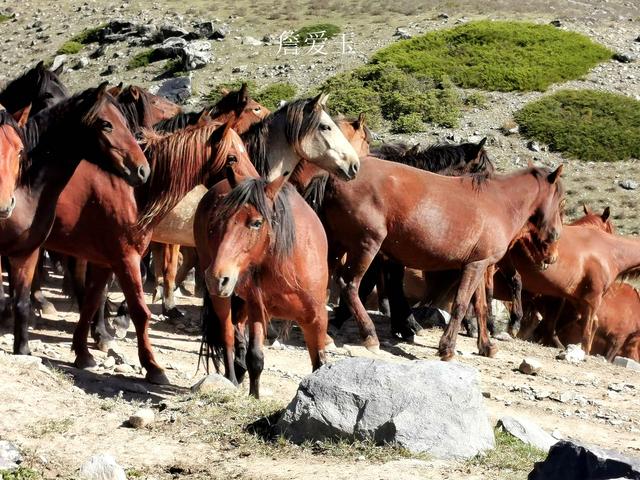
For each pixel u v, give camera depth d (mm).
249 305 10109
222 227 9633
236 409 9586
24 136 10508
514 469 8492
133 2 60469
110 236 11383
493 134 42031
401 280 16969
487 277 18688
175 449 8555
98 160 10977
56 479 7742
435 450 8641
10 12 60906
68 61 53031
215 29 53406
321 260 10375
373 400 8766
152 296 18156
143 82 49719
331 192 14883
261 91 46312
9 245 10648
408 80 45062
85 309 11742
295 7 57625
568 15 54031
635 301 22406
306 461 8367
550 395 14062
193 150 11469
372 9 56438
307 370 13664
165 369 12383
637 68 47375
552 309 21078
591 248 20156
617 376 16609
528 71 46188
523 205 16234
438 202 15234
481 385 14203
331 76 47531
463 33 49188
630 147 40812
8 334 12312
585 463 7695
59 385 9875
